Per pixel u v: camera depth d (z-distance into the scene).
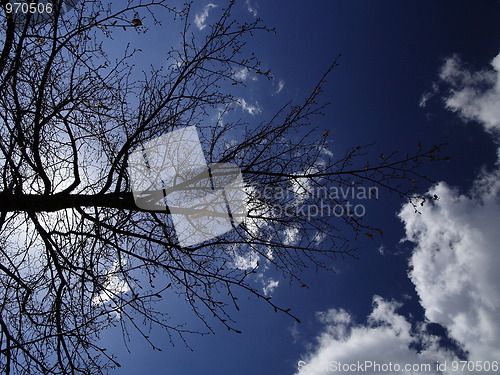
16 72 3.59
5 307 3.89
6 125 3.54
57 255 4.42
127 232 4.32
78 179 4.45
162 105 4.59
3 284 3.98
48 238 4.06
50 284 4.18
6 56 3.81
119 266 4.27
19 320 3.88
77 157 4.41
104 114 4.53
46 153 4.45
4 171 3.72
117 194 4.64
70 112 4.16
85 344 3.77
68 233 4.25
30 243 4.33
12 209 3.94
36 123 3.88
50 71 4.12
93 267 4.44
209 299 4.07
